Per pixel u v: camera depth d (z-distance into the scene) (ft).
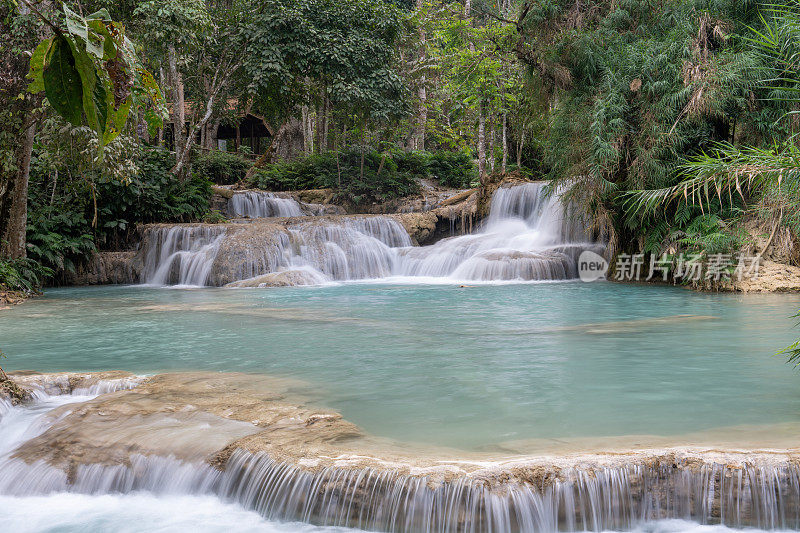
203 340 26.13
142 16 53.31
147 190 63.46
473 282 54.29
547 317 32.04
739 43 46.26
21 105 40.98
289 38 71.51
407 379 18.71
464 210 73.77
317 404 15.93
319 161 95.04
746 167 11.17
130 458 13.04
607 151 48.16
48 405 16.94
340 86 73.31
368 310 35.68
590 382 18.11
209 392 17.16
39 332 28.68
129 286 56.03
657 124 47.85
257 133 130.62
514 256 55.42
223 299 42.96
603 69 51.24
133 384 18.13
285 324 30.50
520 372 19.56
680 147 48.03
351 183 88.84
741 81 43.47
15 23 38.04
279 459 12.03
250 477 12.14
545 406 15.57
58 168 49.11
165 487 12.66
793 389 17.03
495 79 71.61
